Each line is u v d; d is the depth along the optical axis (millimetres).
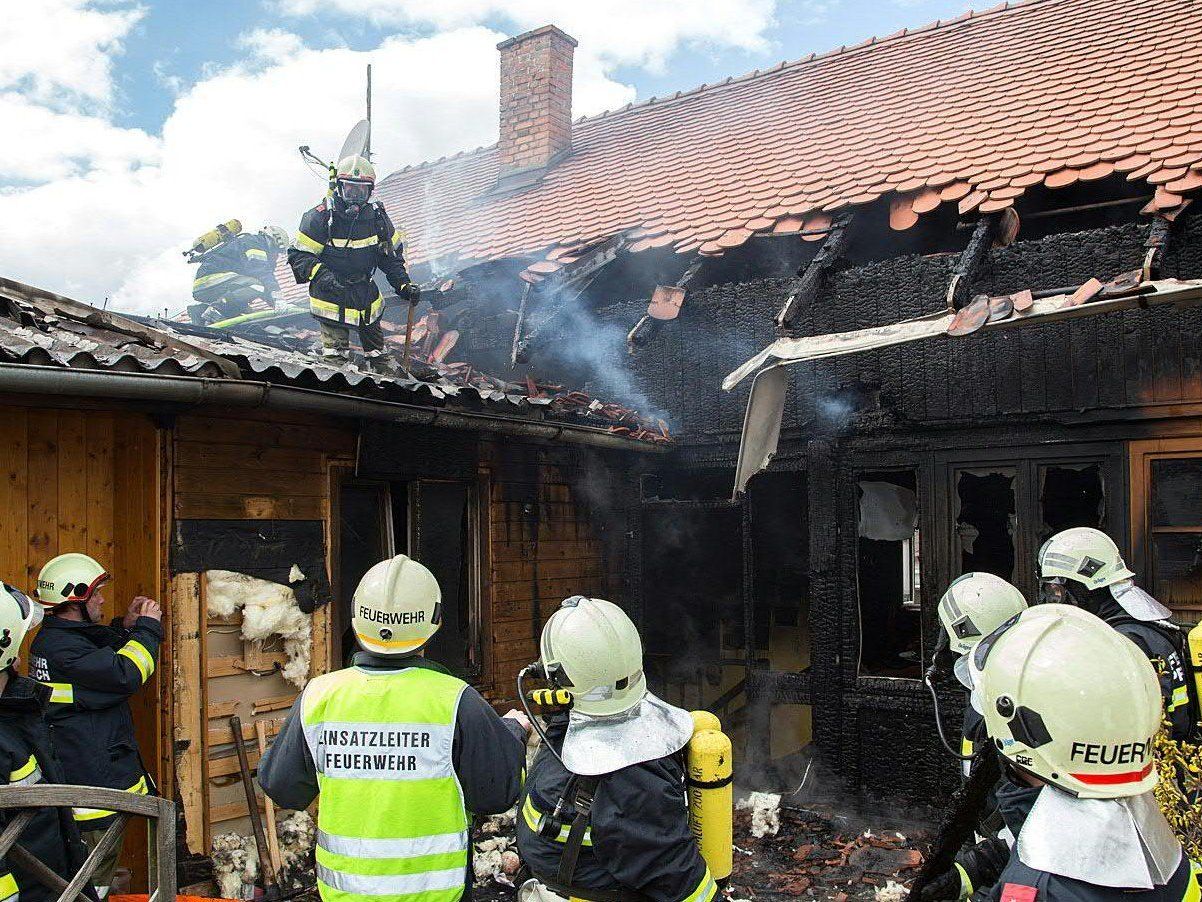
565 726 2703
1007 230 6152
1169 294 4703
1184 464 5805
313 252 6676
